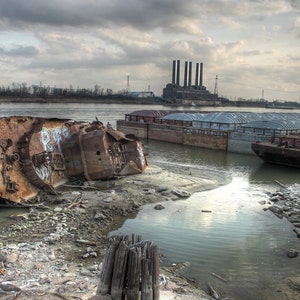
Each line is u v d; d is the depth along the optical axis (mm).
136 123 60781
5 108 135125
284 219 19203
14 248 13609
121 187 23625
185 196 22812
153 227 17375
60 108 156750
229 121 51438
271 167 35500
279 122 45031
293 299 11523
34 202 20016
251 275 12984
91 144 25094
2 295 9594
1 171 19062
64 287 10391
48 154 22828
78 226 16828
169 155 42562
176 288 11352
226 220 18797
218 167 35125
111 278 8430
